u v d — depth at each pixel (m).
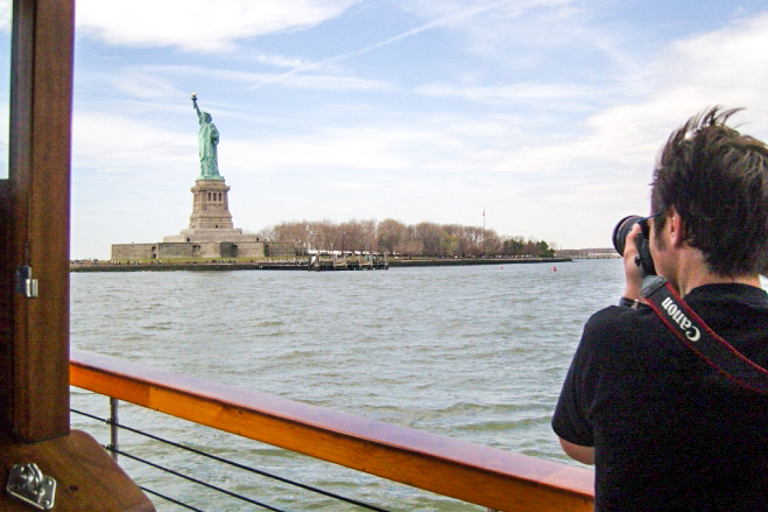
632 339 1.45
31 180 1.78
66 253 1.87
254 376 19.95
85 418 12.05
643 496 1.38
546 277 112.25
